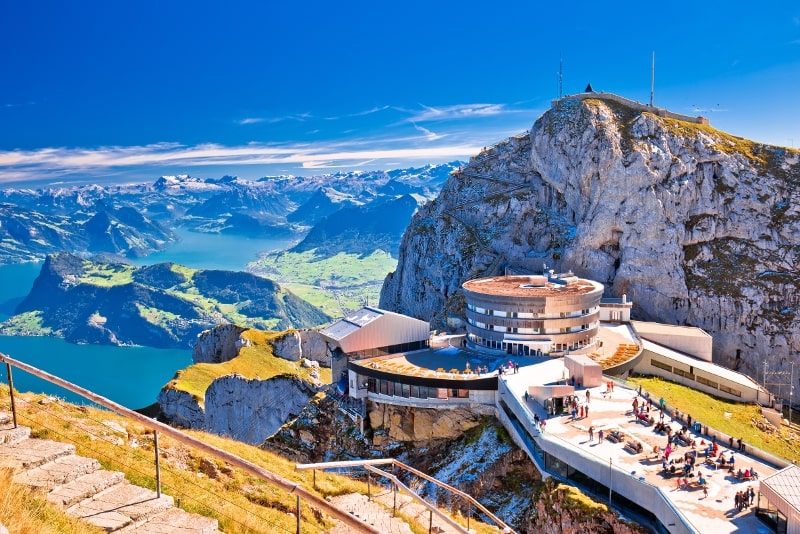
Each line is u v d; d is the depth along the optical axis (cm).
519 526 9231
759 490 6631
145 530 2577
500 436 11212
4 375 4559
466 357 13750
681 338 15925
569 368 11575
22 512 2244
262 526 3434
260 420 18838
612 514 7575
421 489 10962
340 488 5200
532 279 15688
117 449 3856
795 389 19362
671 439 8600
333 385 14562
